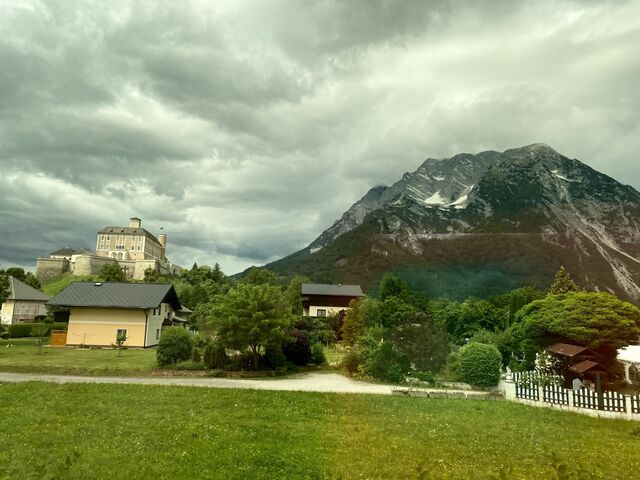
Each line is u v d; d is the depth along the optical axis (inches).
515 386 890.1
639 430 624.7
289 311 1311.5
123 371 1064.8
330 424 621.6
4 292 1800.0
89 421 571.2
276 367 1202.0
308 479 406.0
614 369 1069.8
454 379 1105.4
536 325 1186.6
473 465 461.1
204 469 418.3
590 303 1118.4
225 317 1151.0
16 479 373.1
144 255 5920.3
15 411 616.4
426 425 633.0
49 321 2394.2
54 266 4909.0
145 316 1744.6
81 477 382.6
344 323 2060.8
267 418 637.9
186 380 992.2
